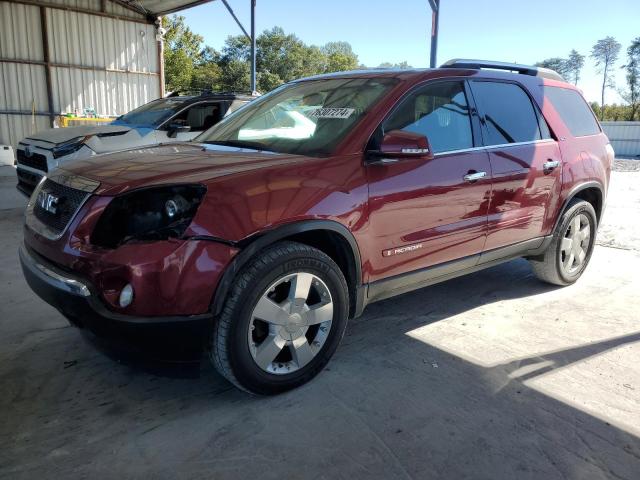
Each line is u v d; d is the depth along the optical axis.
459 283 4.88
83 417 2.70
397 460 2.41
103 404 2.82
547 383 3.11
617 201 9.47
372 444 2.52
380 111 3.22
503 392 3.00
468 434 2.61
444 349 3.52
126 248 2.45
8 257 5.34
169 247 2.45
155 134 7.66
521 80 4.23
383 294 3.34
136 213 2.55
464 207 3.54
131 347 2.51
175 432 2.59
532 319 4.05
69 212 2.72
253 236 2.61
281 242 2.78
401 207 3.18
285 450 2.47
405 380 3.11
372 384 3.05
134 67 17.20
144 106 8.88
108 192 2.58
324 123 3.33
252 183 2.68
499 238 3.90
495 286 4.82
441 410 2.81
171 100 8.66
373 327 3.85
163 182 2.60
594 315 4.16
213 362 2.72
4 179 10.70
